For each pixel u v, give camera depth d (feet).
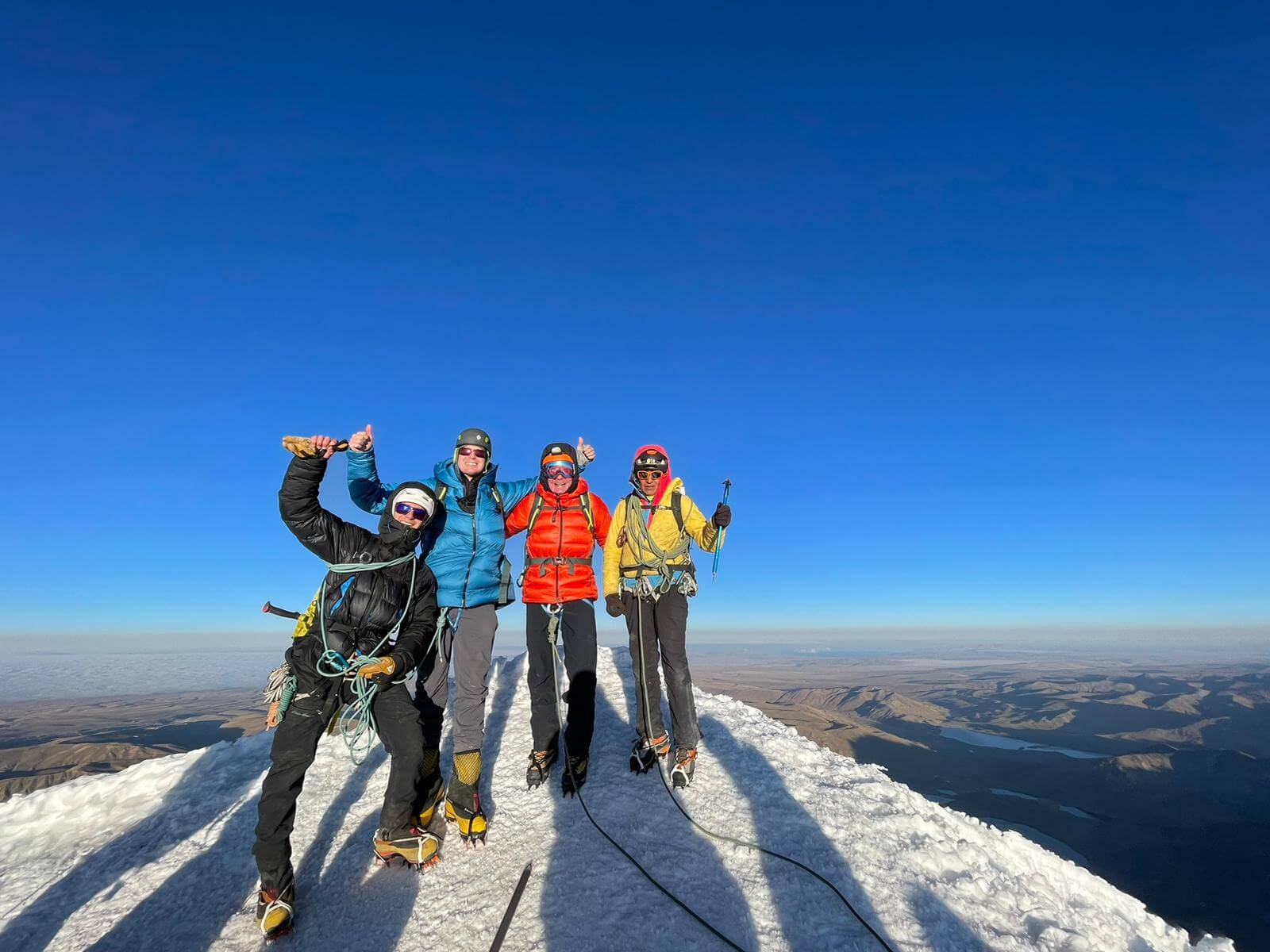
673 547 15.76
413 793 11.84
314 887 11.96
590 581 15.78
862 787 15.67
